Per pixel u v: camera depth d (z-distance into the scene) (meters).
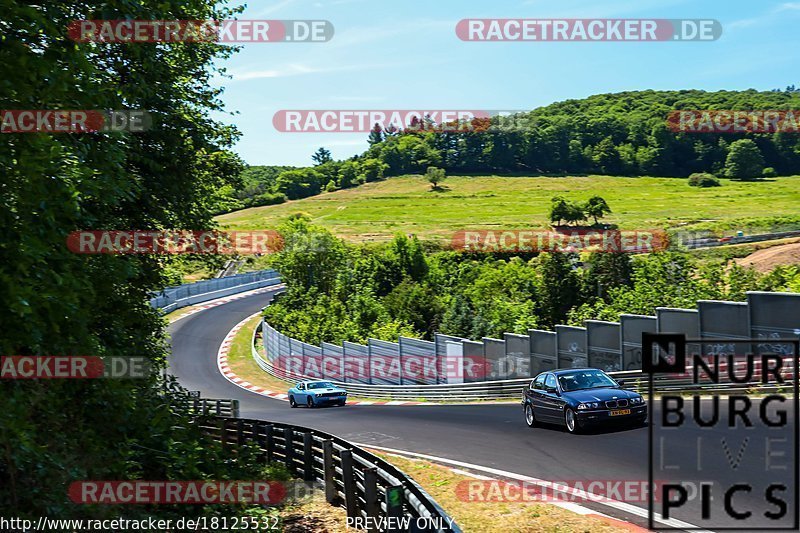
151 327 16.08
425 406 28.00
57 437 9.80
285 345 50.38
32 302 7.45
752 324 17.77
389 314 61.31
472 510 10.33
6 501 8.28
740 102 197.00
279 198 179.75
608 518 9.04
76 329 8.69
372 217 156.88
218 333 65.88
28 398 8.30
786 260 66.06
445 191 182.25
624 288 47.78
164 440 12.45
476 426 19.17
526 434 16.44
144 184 15.52
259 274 101.44
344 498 12.09
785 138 184.62
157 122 15.27
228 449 17.64
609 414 14.80
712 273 44.25
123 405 11.13
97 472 9.85
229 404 24.97
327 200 178.75
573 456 13.07
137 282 15.68
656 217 142.75
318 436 13.79
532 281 66.75
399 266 75.44
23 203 7.53
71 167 8.41
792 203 152.00
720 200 160.50
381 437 19.38
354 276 72.75
